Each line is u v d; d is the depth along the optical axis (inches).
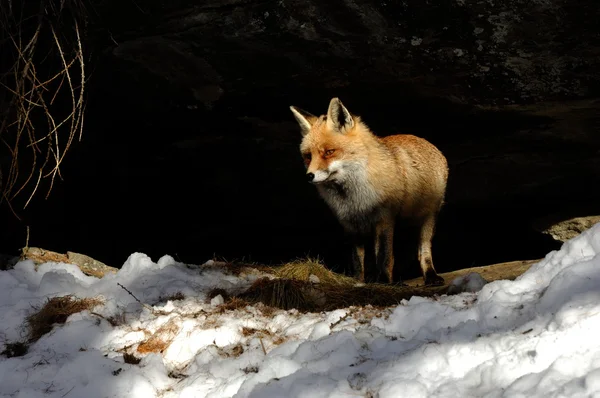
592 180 342.0
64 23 286.5
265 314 209.9
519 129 316.8
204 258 420.5
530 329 154.0
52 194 360.5
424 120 323.0
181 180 370.3
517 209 374.6
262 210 389.7
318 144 285.0
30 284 254.1
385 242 297.0
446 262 407.8
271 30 275.4
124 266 269.1
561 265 178.4
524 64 272.5
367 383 151.9
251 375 166.2
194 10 275.0
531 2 248.4
